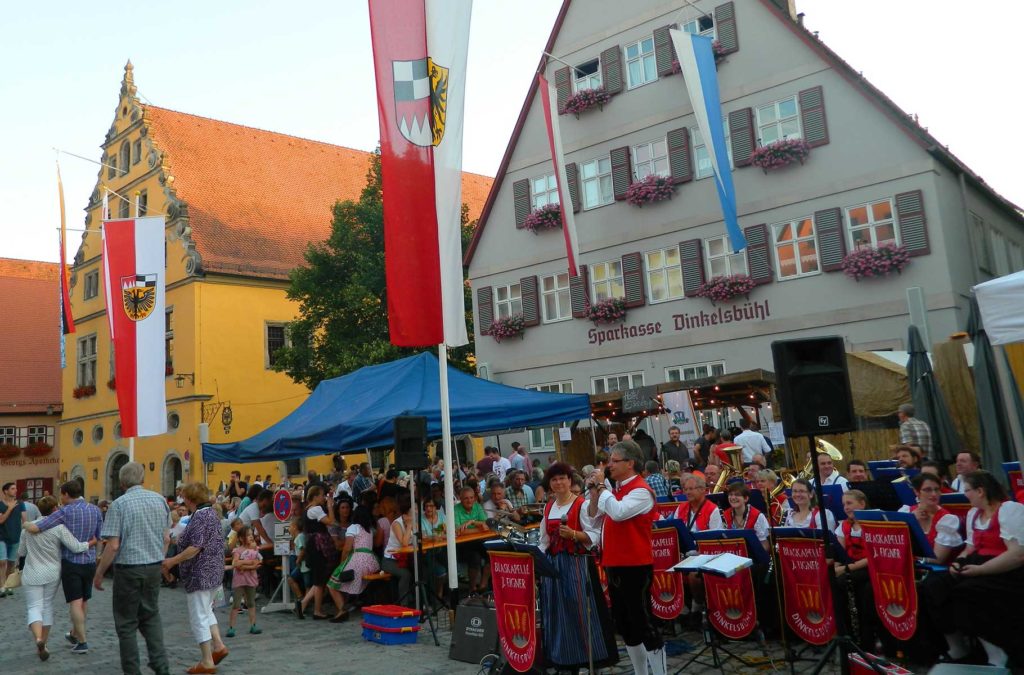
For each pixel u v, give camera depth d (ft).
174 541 53.36
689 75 60.34
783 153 65.98
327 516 38.68
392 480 46.42
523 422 40.01
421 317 32.40
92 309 127.03
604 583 26.04
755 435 47.80
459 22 33.88
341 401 43.19
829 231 64.08
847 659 19.17
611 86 77.46
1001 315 23.32
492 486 42.86
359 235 95.45
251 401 109.81
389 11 33.22
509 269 84.84
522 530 33.24
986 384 34.78
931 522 23.49
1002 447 34.22
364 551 36.01
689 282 71.41
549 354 80.94
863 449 51.08
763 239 67.46
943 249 59.36
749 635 24.23
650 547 20.71
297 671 26.50
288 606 39.65
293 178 131.23
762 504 29.94
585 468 41.16
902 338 60.54
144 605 24.84
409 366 42.19
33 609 31.27
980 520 21.40
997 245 71.92
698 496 27.17
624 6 77.36
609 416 69.21
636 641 20.34
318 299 94.63
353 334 93.81
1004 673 16.85
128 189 120.88
